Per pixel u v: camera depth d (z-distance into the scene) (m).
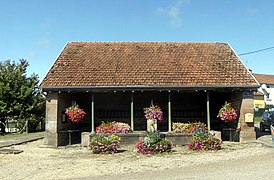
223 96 19.25
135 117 19.70
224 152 12.38
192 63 17.50
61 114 16.14
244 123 15.66
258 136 17.64
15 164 10.57
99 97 19.72
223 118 15.55
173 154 12.14
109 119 19.61
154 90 15.45
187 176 8.13
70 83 15.48
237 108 16.50
